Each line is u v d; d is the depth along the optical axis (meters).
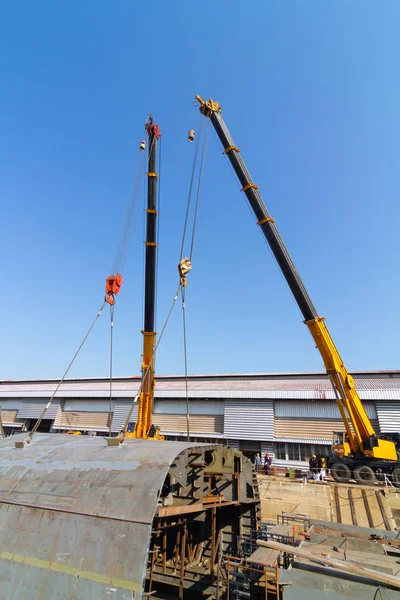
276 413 29.28
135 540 4.21
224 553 10.13
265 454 26.55
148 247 15.34
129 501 4.70
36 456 6.54
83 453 6.29
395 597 6.37
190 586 8.46
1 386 50.38
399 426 24.31
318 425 27.55
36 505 5.11
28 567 4.48
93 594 3.97
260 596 8.15
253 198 18.86
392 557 8.76
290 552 7.87
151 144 15.62
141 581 3.85
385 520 17.48
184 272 13.27
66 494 5.14
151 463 5.42
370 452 19.09
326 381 31.69
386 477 19.67
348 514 18.42
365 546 9.51
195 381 38.50
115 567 4.07
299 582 7.01
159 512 5.38
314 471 22.53
